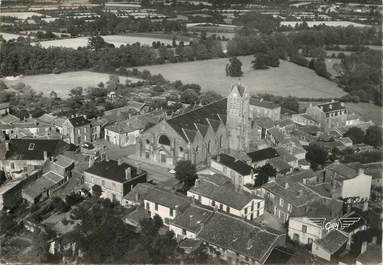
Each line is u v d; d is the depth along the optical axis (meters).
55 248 132.00
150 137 196.62
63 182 172.12
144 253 126.62
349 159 199.50
